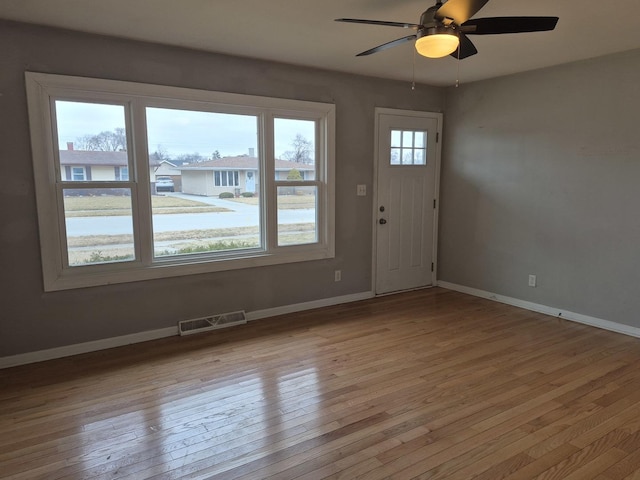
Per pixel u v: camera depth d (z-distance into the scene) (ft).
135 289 11.89
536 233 14.67
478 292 16.81
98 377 9.97
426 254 17.93
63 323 11.05
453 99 17.08
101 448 7.38
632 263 12.37
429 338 12.37
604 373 10.15
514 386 9.53
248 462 6.99
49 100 10.46
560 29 10.19
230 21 9.79
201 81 12.19
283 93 13.62
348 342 12.08
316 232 15.20
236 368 10.44
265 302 14.16
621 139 12.33
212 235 13.26
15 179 10.20
